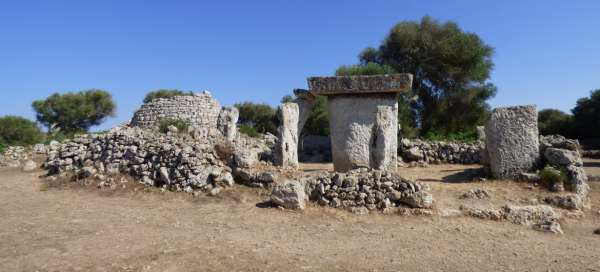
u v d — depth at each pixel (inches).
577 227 233.6
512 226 232.1
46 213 260.7
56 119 1362.0
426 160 502.6
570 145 369.1
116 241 196.2
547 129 1034.1
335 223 234.5
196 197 298.0
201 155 333.7
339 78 344.5
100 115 1459.2
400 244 197.3
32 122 1046.4
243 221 238.5
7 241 196.2
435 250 188.1
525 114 327.6
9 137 949.2
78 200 303.0
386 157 335.9
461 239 206.5
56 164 416.8
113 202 294.5
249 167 328.8
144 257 171.6
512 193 286.7
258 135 830.5
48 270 156.5
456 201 274.2
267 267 161.8
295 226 228.2
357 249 188.5
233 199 289.7
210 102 847.1
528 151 322.3
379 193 263.4
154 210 268.5
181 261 167.3
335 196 270.8
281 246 191.8
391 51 982.4
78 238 201.6
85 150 418.0
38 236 205.3
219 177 314.2
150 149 357.4
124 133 403.5
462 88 913.5
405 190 264.4
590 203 280.1
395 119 345.1
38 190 346.3
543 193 284.4
